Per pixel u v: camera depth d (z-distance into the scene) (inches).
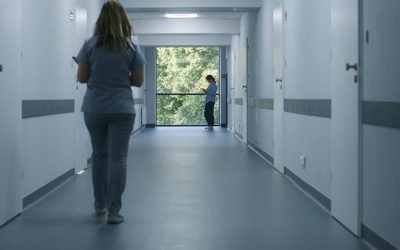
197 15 447.5
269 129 292.8
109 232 136.9
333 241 130.0
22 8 162.4
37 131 180.2
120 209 155.4
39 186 182.9
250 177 234.7
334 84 157.2
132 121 147.9
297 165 215.9
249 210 165.0
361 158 133.9
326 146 168.7
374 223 124.5
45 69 190.4
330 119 163.6
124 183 147.2
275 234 136.1
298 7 215.8
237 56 496.1
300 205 173.3
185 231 138.5
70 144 233.8
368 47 128.3
